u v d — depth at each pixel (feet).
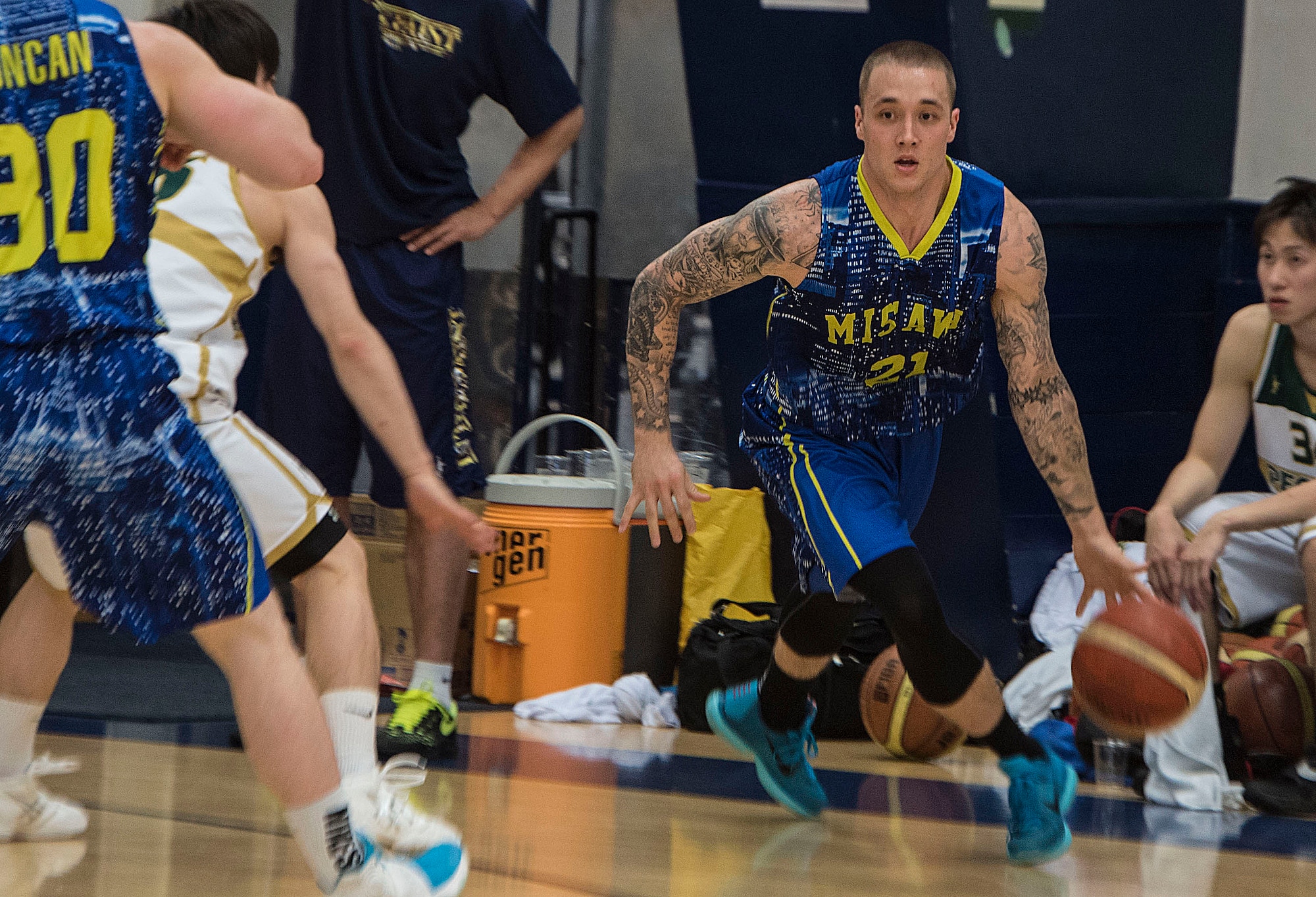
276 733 20.29
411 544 44.29
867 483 31.94
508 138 68.54
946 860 30.37
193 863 26.50
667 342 33.09
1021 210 30.94
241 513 20.04
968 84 55.93
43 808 28.19
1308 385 44.52
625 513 33.76
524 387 66.44
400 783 32.27
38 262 19.08
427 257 45.85
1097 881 28.73
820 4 56.39
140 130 19.54
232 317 30.09
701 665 51.21
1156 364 58.70
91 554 19.42
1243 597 47.70
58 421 18.92
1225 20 57.93
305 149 20.81
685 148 66.64
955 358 32.07
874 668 46.21
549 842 30.09
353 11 44.27
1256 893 27.99
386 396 29.58
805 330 31.81
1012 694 48.08
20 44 19.24
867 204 30.53
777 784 34.60
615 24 67.15
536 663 54.24
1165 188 58.29
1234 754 40.47
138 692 50.65
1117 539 48.93
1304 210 42.39
